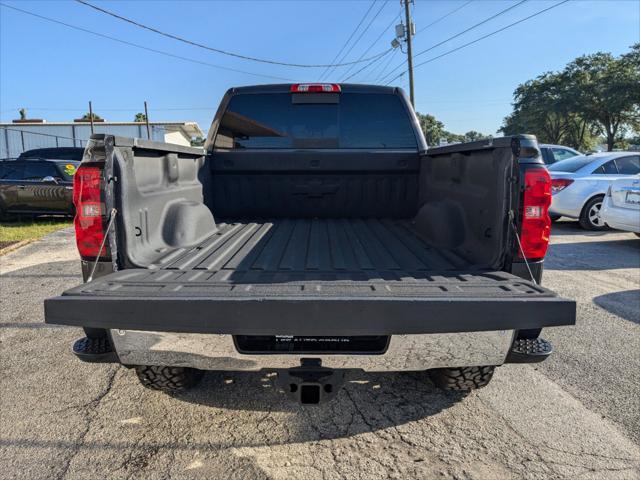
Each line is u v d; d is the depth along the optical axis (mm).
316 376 2277
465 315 1982
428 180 3869
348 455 2521
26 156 13484
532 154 2438
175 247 3018
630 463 2434
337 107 4168
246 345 2236
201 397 3125
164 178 3062
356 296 2014
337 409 2986
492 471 2383
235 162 4117
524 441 2631
